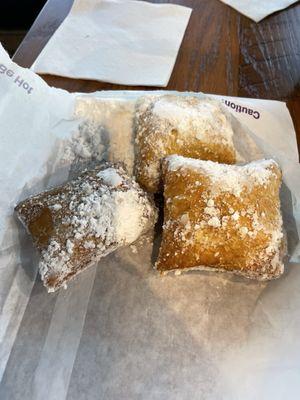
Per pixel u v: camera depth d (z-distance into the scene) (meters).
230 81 0.23
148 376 0.15
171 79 0.23
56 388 0.15
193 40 0.25
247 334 0.16
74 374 0.15
